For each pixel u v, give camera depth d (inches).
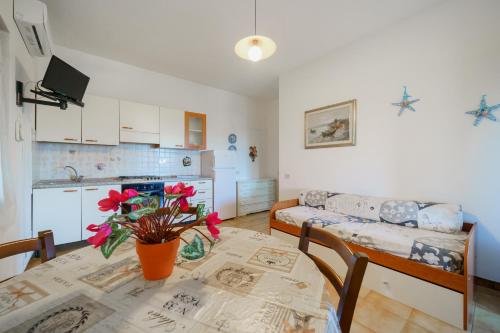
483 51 75.1
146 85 143.2
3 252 33.3
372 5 85.3
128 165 137.6
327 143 121.0
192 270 32.7
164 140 140.6
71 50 117.6
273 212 109.7
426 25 87.2
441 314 58.5
